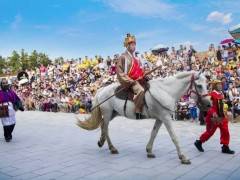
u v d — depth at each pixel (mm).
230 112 15445
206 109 7805
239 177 6676
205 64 20078
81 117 18844
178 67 20359
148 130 12969
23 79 31609
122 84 8312
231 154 8508
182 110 16469
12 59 54906
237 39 19469
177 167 7449
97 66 26297
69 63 30109
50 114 21422
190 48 22219
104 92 8891
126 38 8414
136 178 6766
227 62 20188
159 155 8594
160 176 6848
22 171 7480
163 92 7848
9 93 11039
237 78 17109
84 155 8828
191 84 7773
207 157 8242
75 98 22766
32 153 9242
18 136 12180
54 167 7742
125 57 8367
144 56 23281
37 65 54906
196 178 6656
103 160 8266
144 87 8133
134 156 8578
